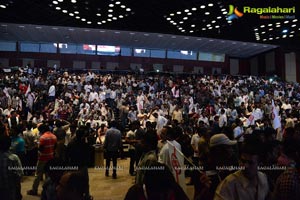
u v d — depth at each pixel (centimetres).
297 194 261
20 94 1973
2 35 2978
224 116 1503
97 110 1666
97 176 922
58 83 2286
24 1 2116
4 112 1589
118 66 3412
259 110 1520
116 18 2423
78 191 258
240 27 2598
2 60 3197
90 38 3070
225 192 261
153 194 215
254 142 265
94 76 2581
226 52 3612
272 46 3262
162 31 2788
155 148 434
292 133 474
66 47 3328
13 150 786
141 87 2436
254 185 261
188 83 2619
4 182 443
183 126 1357
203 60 3644
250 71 3822
